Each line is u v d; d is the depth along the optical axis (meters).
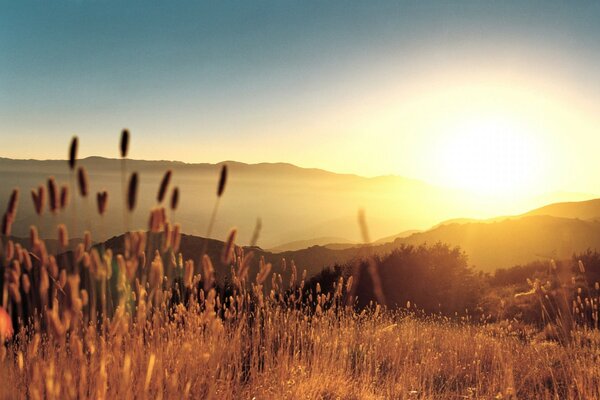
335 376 5.59
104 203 2.11
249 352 5.16
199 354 3.86
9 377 2.87
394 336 8.13
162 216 2.21
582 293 8.15
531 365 6.76
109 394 2.86
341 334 6.95
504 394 5.44
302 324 6.00
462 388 6.04
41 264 2.11
